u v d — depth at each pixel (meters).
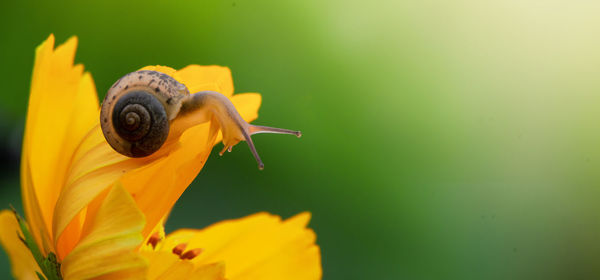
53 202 0.28
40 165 0.28
